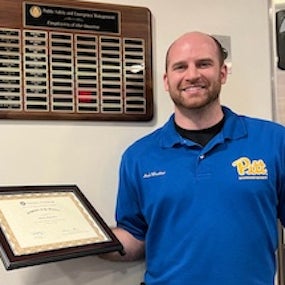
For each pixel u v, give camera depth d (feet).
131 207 4.69
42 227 4.05
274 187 4.35
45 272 4.64
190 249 4.23
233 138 4.44
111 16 4.89
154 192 4.42
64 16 4.71
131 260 4.83
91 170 4.85
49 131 4.70
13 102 4.51
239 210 4.20
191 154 4.42
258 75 5.46
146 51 5.02
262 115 5.46
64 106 4.69
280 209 4.54
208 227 4.19
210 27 5.33
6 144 4.56
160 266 4.42
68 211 4.30
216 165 4.32
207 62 4.39
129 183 4.64
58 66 4.67
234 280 4.12
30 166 4.64
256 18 5.49
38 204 4.25
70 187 4.57
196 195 4.26
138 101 4.99
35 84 4.58
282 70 5.47
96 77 4.81
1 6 4.49
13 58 4.51
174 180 4.35
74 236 4.09
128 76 4.95
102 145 4.90
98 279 4.83
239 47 5.42
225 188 4.23
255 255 4.20
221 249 4.15
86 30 4.78
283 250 5.19
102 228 4.28
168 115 5.14
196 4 5.29
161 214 4.41
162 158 4.50
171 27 5.17
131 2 5.02
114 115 4.89
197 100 4.36
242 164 4.30
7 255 3.71
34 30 4.59
